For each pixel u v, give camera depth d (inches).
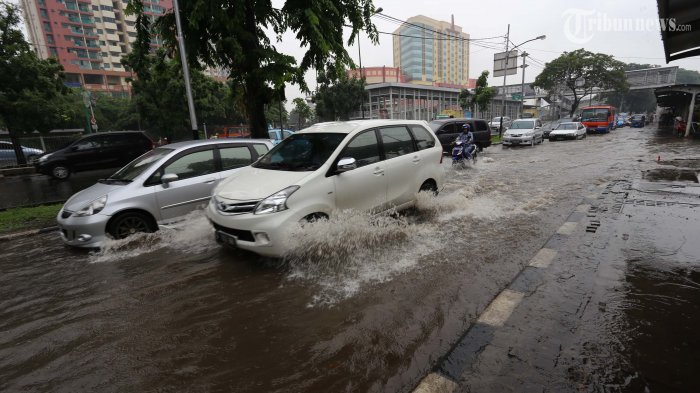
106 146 538.0
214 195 181.9
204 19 336.2
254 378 98.7
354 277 155.1
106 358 110.4
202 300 142.4
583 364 96.8
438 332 114.9
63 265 184.7
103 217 194.2
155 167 214.2
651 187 309.6
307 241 165.6
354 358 104.6
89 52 2780.5
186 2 326.3
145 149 567.2
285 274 160.9
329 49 333.4
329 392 92.1
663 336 107.7
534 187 338.6
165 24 377.1
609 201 268.1
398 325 119.4
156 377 101.0
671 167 421.1
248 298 142.0
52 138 807.7
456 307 128.8
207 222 224.2
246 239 162.9
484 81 1122.7
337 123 215.6
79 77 2748.5
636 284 139.3
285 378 98.0
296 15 328.8
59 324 130.5
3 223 274.7
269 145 265.7
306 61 368.2
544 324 115.2
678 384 88.8
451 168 491.8
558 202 274.7
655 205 250.2
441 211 248.8
